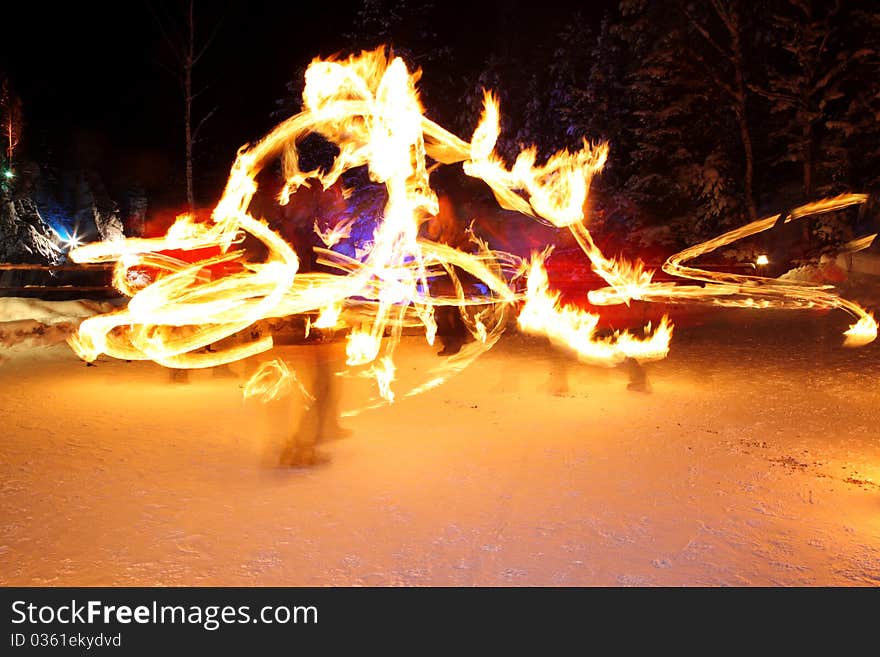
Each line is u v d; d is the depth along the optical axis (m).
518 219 21.39
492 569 4.23
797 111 18.81
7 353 11.52
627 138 21.03
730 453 6.38
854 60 18.48
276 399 8.42
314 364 6.29
